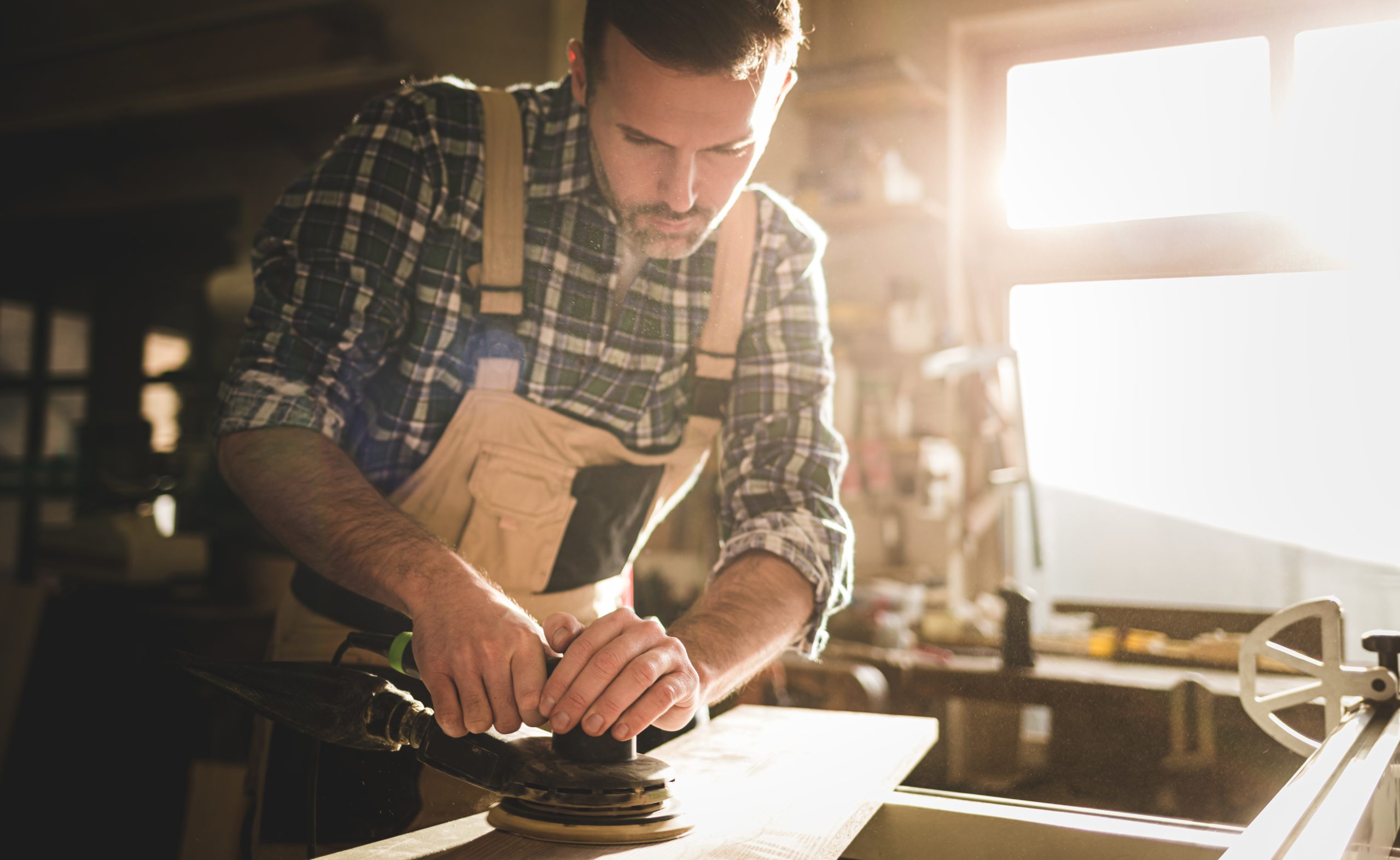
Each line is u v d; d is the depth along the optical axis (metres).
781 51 0.85
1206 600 3.50
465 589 0.74
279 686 0.71
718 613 0.90
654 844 0.66
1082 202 3.23
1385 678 1.02
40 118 4.31
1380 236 2.68
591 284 1.07
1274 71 2.73
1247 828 0.55
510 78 3.90
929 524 3.48
